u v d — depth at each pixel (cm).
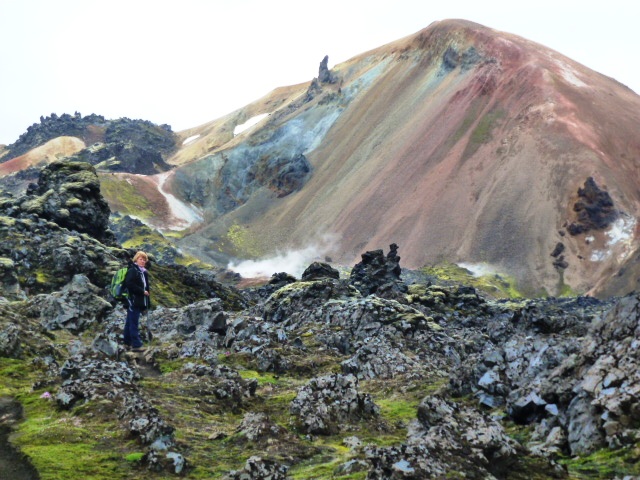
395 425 2162
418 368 3472
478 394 2583
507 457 1543
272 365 3183
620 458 1709
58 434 1645
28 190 9094
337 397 2142
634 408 1806
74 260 6675
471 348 4375
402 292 7812
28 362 2541
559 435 1955
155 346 3084
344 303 4972
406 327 4491
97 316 3872
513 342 2658
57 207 8431
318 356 3578
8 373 2367
